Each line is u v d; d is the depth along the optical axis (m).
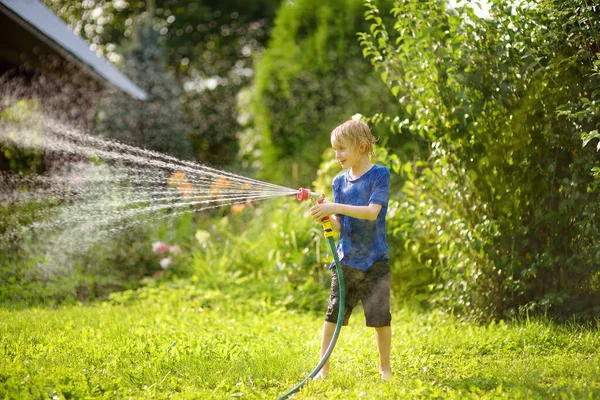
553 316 5.74
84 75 11.34
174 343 4.73
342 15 12.36
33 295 7.59
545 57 5.55
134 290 8.52
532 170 5.72
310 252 8.11
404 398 3.59
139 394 3.78
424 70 6.01
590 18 5.23
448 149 6.10
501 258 5.89
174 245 9.52
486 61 5.73
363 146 4.34
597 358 4.46
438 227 6.33
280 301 7.60
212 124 20.88
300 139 12.59
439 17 5.96
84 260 8.65
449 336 5.44
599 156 5.43
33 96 10.30
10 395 3.57
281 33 12.88
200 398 3.66
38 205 8.69
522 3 5.56
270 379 4.18
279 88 12.68
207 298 7.61
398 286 7.28
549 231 5.76
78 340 5.11
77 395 3.67
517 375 4.09
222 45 25.03
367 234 4.30
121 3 23.00
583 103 5.41
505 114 5.73
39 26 8.88
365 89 11.91
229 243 9.81
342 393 3.76
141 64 17.19
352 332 5.96
